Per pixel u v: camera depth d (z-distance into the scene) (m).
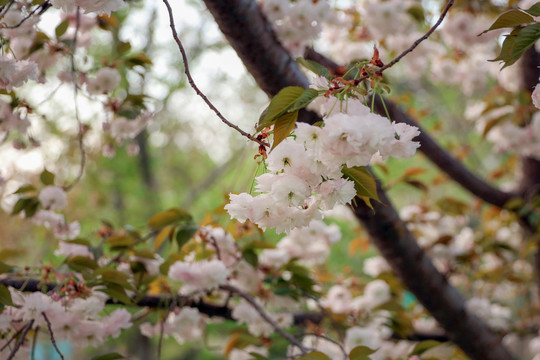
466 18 2.21
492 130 2.39
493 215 2.55
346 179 1.09
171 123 5.39
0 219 3.88
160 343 1.54
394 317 1.94
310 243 1.96
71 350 5.04
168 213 1.56
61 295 1.45
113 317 1.49
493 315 2.50
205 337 1.86
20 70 1.32
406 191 5.33
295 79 1.46
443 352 2.71
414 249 1.70
